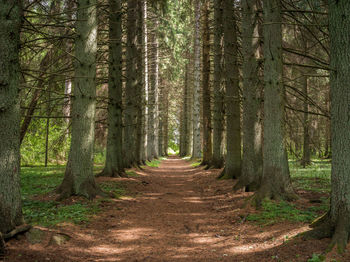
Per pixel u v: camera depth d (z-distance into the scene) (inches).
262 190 292.8
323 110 323.0
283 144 298.2
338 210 173.5
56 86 449.7
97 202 308.3
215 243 207.5
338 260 146.9
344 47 174.1
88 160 331.0
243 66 416.8
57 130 818.8
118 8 510.0
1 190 170.7
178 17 804.0
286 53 426.9
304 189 349.4
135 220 271.1
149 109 1153.4
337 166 175.8
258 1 410.9
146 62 933.8
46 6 352.5
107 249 194.2
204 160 774.5
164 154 1998.0
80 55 328.8
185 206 338.0
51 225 221.6
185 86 1419.8
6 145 172.9
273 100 299.3
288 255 164.1
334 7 179.0
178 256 182.9
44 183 422.9
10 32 173.0
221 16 609.6
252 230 225.0
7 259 149.4
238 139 496.1
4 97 171.0
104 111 808.9
